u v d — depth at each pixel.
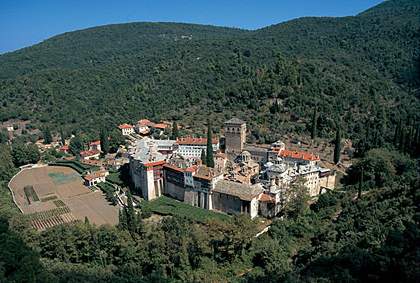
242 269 115.00
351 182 185.25
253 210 157.12
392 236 85.19
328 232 119.69
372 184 168.62
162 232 130.25
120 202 181.38
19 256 77.94
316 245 117.00
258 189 162.12
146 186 183.88
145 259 116.31
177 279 109.12
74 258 122.75
